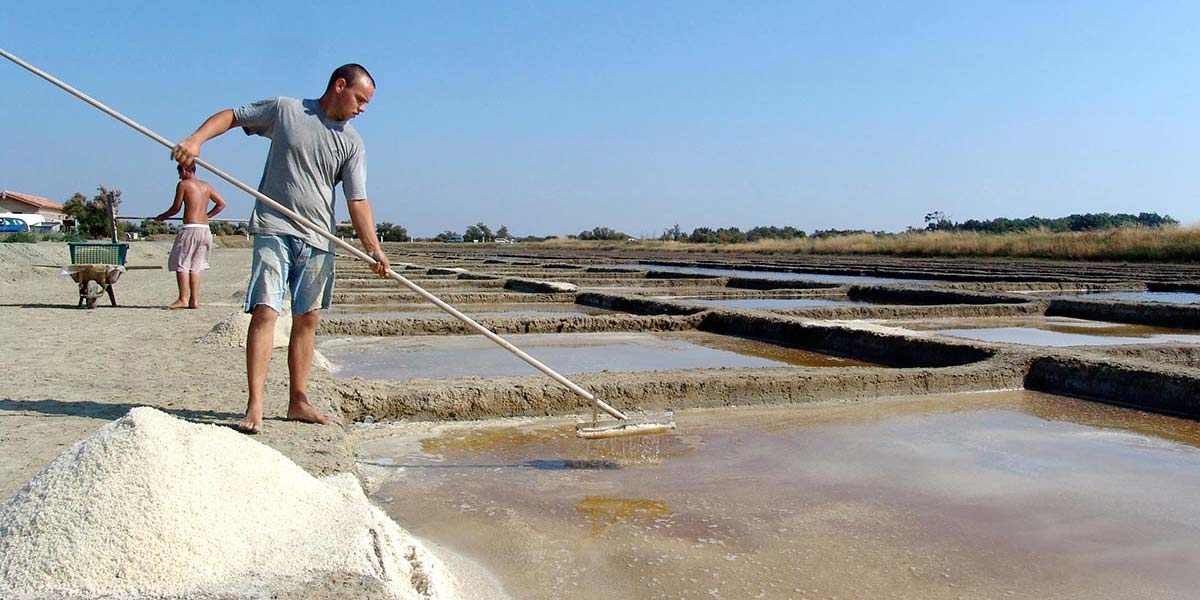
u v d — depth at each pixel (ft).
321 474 10.75
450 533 10.64
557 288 49.80
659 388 18.11
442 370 23.34
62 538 7.14
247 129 12.78
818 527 11.07
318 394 15.69
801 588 9.22
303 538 8.13
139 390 15.08
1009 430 16.44
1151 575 9.73
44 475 7.83
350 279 55.52
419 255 121.90
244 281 48.55
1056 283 55.98
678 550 10.22
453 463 13.76
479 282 54.85
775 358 26.43
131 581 7.06
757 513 11.56
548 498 12.07
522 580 9.30
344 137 12.98
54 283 45.27
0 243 58.34
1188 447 15.31
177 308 30.48
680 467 13.70
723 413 17.78
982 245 119.65
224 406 14.11
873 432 16.15
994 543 10.61
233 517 7.84
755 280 58.85
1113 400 19.40
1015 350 22.50
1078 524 11.32
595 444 15.08
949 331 33.76
